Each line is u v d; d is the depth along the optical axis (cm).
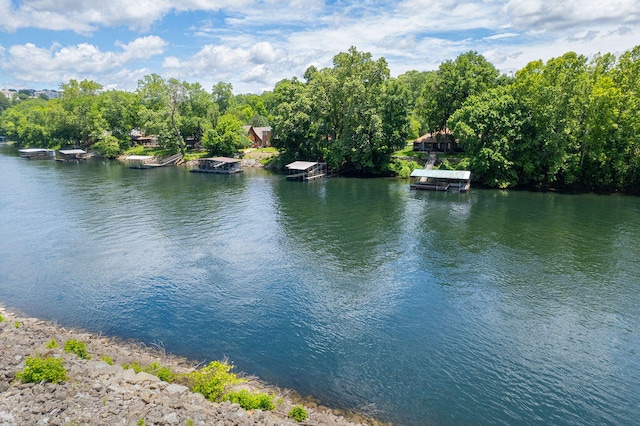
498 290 3588
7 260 4247
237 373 2497
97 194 7481
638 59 7400
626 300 3388
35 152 14600
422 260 4259
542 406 2259
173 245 4716
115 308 3281
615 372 2523
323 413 2156
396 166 9469
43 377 1930
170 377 2231
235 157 12031
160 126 12450
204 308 3294
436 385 2420
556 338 2881
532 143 7875
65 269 4028
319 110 10050
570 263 4138
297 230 5278
